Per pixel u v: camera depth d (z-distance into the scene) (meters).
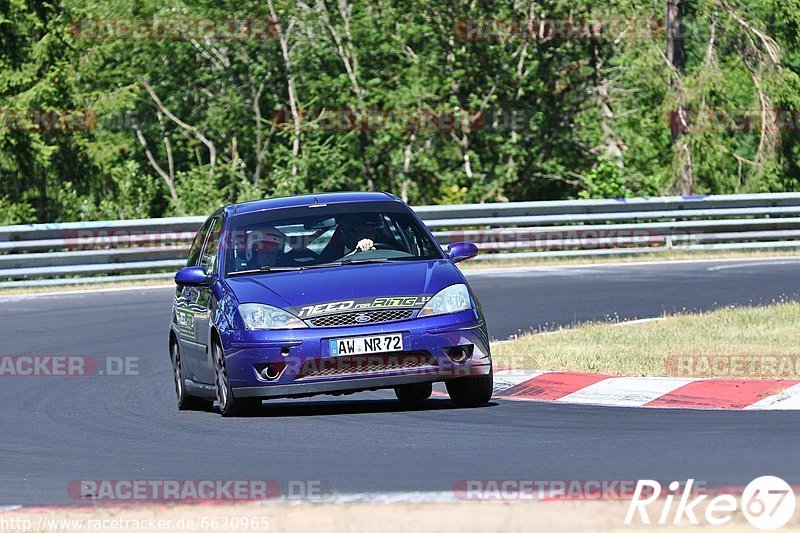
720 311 56.75
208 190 127.88
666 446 29.34
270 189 130.12
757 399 35.97
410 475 27.56
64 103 125.25
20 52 125.44
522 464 28.11
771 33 125.19
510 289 72.81
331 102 125.56
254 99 129.88
